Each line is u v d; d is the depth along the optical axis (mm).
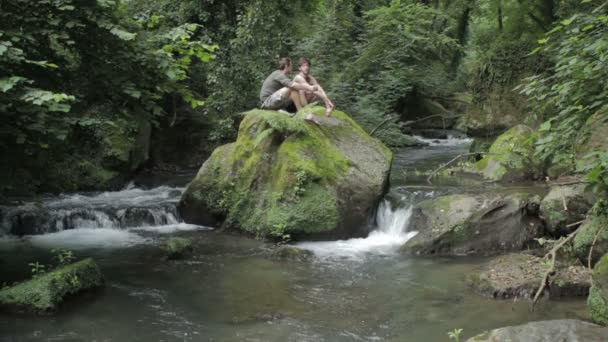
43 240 9031
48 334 5477
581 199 7773
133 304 6266
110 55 6496
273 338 5375
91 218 9812
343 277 7145
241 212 9328
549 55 12547
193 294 6590
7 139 6203
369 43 18562
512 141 11281
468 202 8562
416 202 9125
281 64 10094
